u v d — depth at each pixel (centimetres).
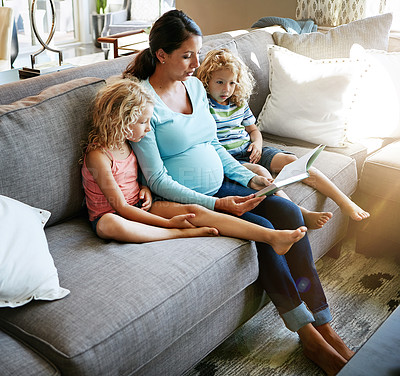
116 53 371
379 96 236
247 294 162
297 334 176
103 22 597
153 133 164
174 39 162
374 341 117
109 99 152
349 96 221
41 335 115
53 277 126
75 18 629
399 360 111
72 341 112
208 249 147
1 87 165
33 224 135
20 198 145
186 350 142
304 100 225
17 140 144
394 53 242
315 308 165
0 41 336
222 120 194
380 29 257
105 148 155
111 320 118
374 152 230
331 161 207
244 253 153
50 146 151
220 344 170
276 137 235
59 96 158
